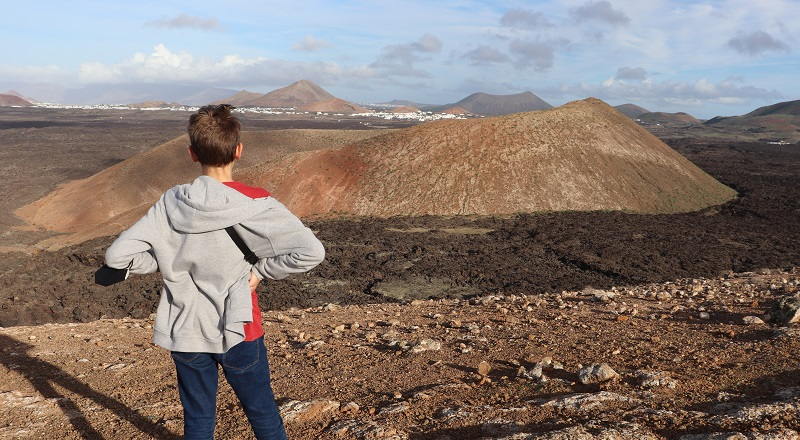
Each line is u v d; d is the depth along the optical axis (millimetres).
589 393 4520
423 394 4879
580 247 47688
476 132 80188
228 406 4875
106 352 7543
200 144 2461
